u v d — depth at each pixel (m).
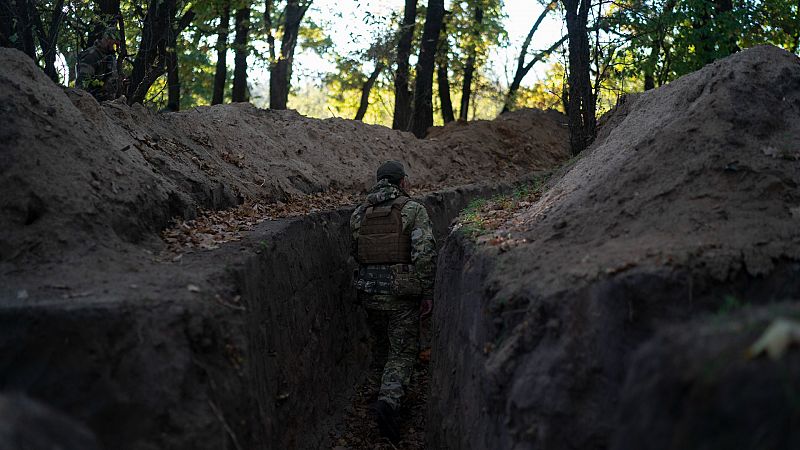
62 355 3.25
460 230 5.56
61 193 4.50
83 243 4.35
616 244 3.77
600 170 4.96
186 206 5.67
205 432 3.33
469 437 4.15
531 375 3.25
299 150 9.85
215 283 4.09
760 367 2.19
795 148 4.23
